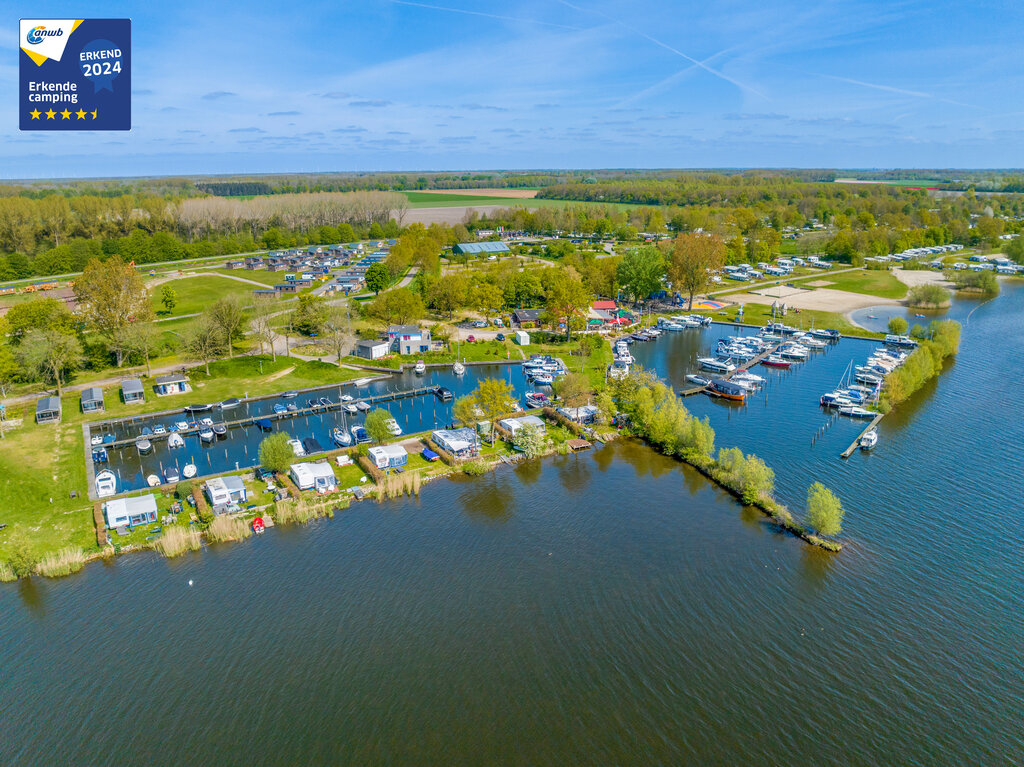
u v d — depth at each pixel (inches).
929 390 5073.8
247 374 5270.7
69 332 5182.1
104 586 2672.2
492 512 3284.9
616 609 2559.1
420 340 5959.6
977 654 2311.8
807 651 2332.7
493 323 7086.6
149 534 2999.5
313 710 2090.3
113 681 2202.3
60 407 4375.0
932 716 2059.5
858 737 1989.4
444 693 2161.7
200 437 4114.2
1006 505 3282.5
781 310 7819.9
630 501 3400.6
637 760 1914.4
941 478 3572.8
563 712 2085.4
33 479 3437.5
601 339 6451.8
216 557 2871.6
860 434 4200.3
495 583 2721.5
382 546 2977.4
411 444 4005.9
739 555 2901.1
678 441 3917.3
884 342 6402.6
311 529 3105.3
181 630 2439.7
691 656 2316.7
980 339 6550.2
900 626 2450.8
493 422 4005.9
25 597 2603.3
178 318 7022.6
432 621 2496.3
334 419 4495.6
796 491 3437.5
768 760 1913.1
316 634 2425.0
